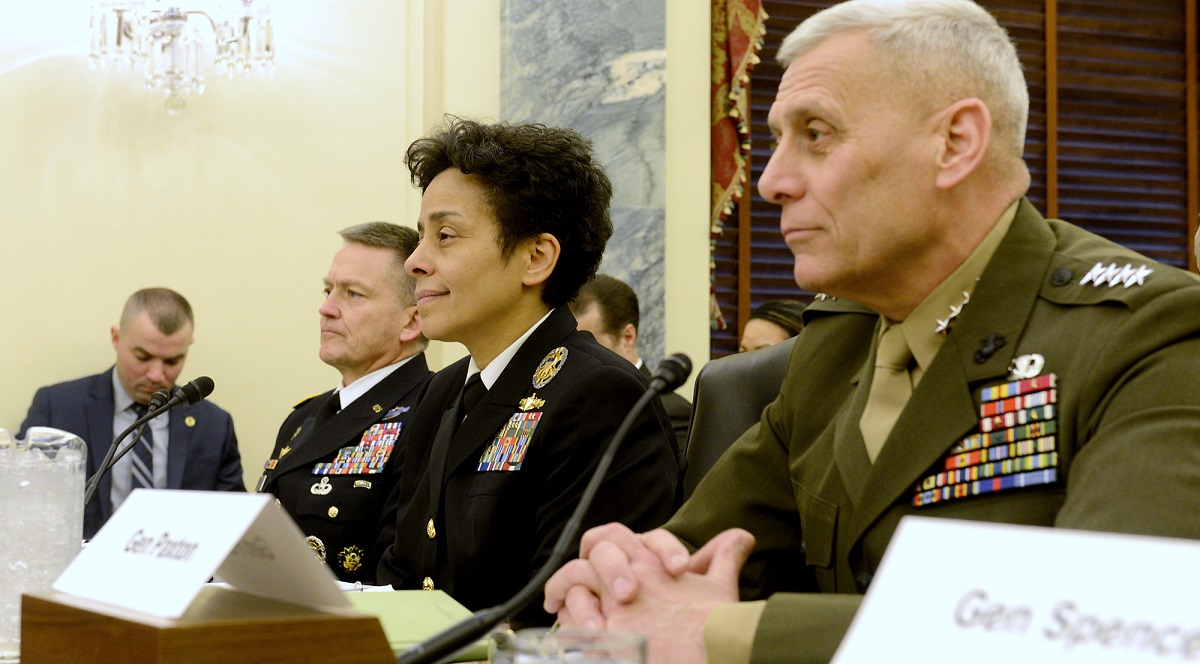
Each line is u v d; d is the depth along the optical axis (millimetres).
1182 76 5270
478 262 2066
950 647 661
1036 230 1259
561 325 2088
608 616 1121
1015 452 1149
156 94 3996
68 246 3912
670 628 1084
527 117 4094
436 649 993
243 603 965
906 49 1233
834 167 1245
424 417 2287
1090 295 1164
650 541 1189
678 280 4246
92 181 3941
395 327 2811
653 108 4160
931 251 1253
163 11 3887
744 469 1487
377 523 2559
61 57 3932
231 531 916
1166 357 1055
